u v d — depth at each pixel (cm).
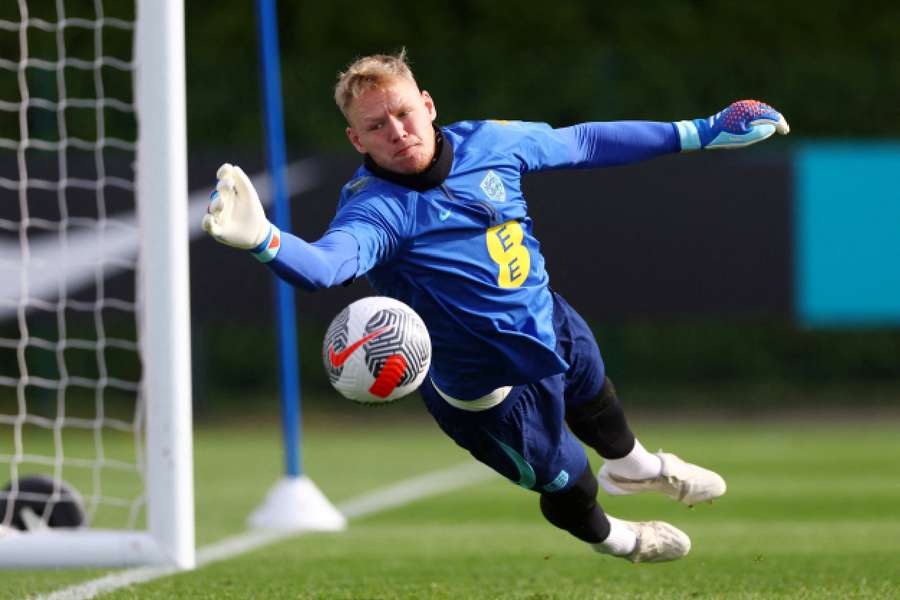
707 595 1897
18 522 2322
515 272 1535
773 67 6222
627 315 5488
